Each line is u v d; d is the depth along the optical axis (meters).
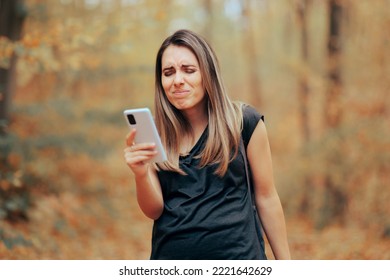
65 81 16.62
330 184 13.72
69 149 13.88
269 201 3.34
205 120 3.28
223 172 3.04
